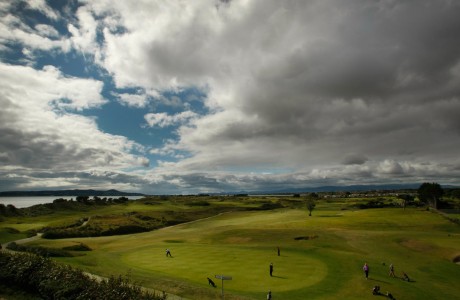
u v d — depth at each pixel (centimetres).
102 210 15712
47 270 2706
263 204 18500
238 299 2975
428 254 5288
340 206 16262
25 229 9762
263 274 3944
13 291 2650
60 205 16488
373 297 3216
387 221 9119
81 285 2403
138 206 17650
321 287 3447
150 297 2355
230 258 4928
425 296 3328
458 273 4250
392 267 4041
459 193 17600
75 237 9206
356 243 6116
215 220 12762
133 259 4978
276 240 6662
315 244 6069
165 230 10725
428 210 12000
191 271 4094
